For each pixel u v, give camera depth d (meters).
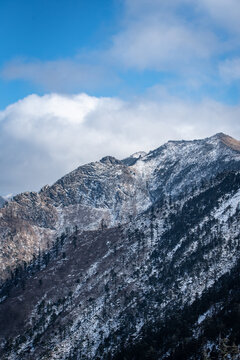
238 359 141.75
